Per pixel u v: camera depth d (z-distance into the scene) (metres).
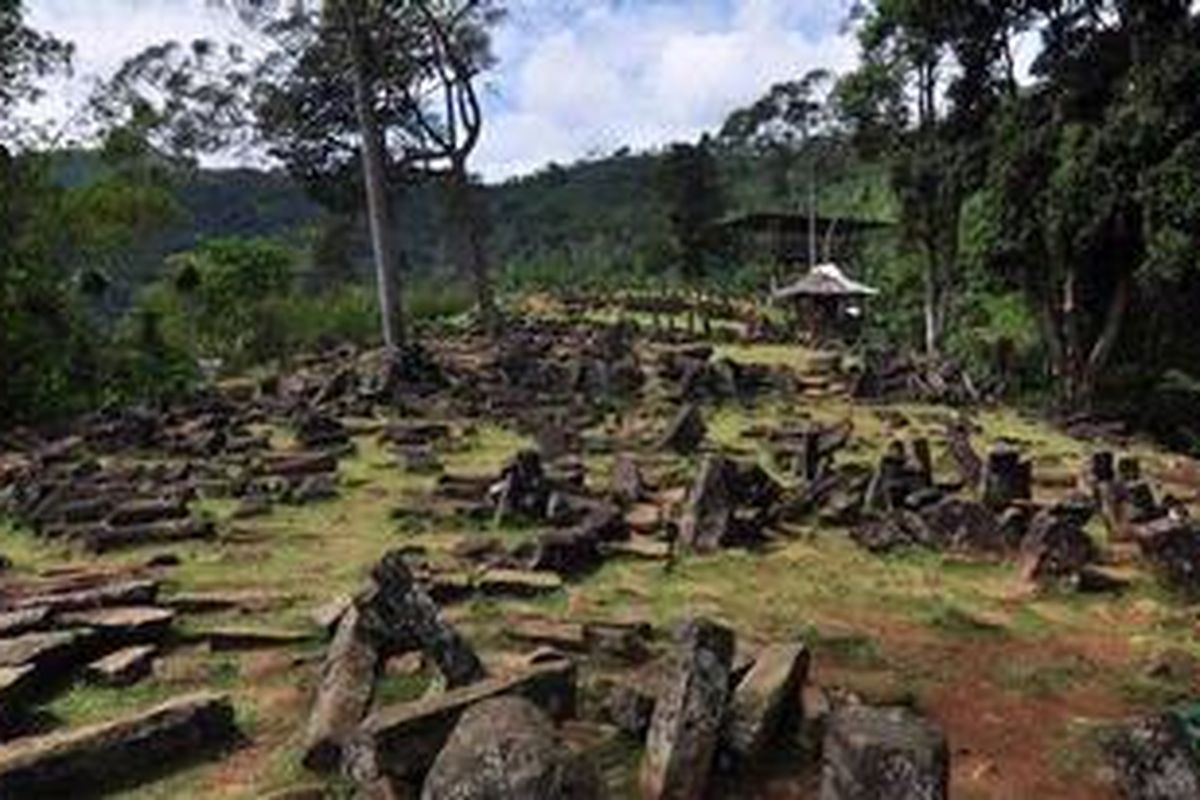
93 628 8.35
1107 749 6.65
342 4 26.59
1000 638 9.29
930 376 26.36
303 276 53.00
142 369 27.73
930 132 31.48
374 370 23.50
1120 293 26.53
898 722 5.34
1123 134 23.92
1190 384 26.92
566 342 30.03
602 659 8.26
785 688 6.80
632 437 18.17
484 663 7.64
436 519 12.73
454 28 34.28
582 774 4.80
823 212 63.00
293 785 6.30
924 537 11.84
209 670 8.06
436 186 51.66
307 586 10.21
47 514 13.05
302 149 37.25
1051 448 19.62
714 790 6.28
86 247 32.88
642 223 84.88
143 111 35.22
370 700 6.99
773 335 36.16
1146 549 11.04
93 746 6.39
